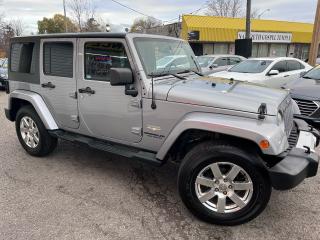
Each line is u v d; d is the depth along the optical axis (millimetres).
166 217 3258
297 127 3730
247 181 2943
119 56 3521
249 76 9070
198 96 3123
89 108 3943
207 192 3074
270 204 3508
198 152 3018
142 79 3373
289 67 10000
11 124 7020
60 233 2971
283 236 2949
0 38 37656
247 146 2965
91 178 4160
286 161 2881
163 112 3303
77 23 29688
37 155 4832
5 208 3389
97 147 3939
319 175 4219
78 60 3910
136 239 2898
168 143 3264
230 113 2967
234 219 3023
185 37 23484
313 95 5988
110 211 3357
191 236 2949
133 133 3617
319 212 3348
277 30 28531
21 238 2887
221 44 25469
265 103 2957
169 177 4219
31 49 4504
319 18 11688
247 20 16719
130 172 4359
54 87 4277
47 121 4430
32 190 3811
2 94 12078
